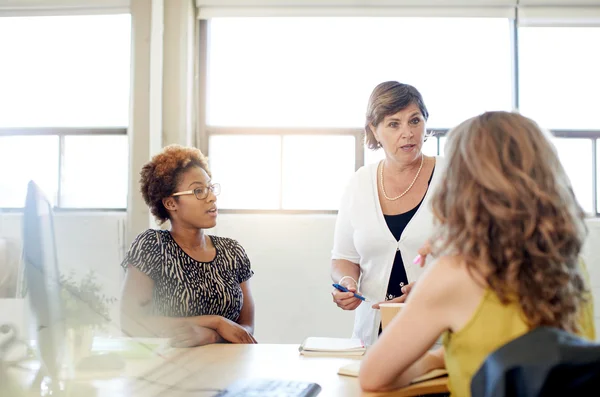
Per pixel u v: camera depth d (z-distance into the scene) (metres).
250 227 3.69
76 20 3.28
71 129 2.78
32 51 1.60
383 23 3.69
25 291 0.94
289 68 3.76
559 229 0.92
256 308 3.65
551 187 0.94
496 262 0.93
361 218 2.06
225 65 3.80
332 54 3.73
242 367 1.41
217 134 3.79
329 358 1.51
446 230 1.01
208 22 3.80
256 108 3.78
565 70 3.64
